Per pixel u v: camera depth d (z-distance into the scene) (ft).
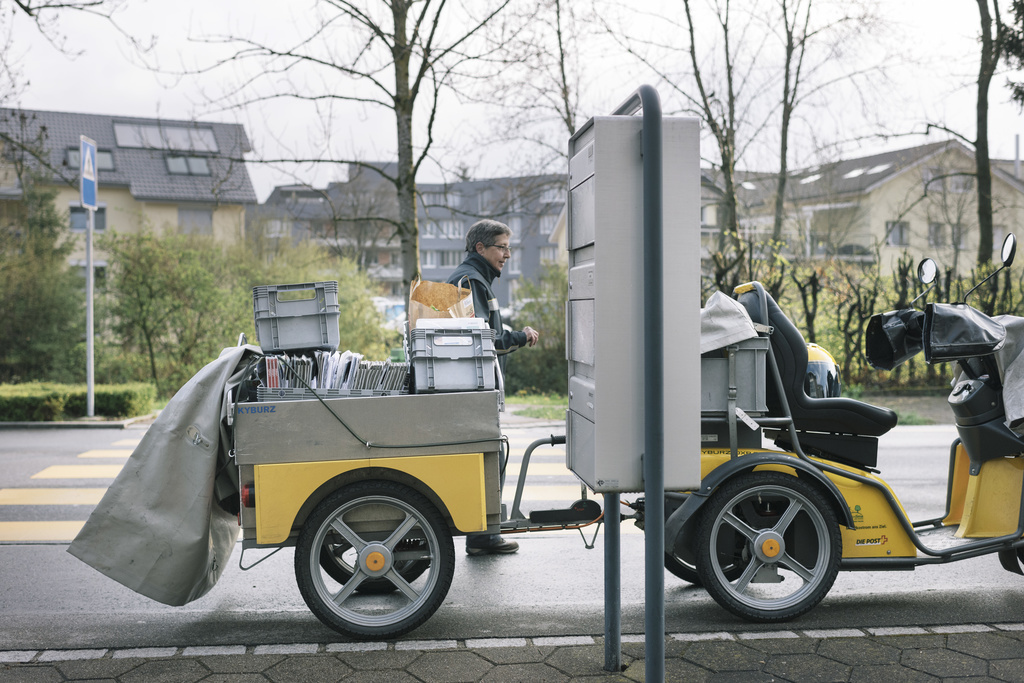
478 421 12.74
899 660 11.84
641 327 9.63
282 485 12.44
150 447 12.84
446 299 13.56
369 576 12.74
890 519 13.94
